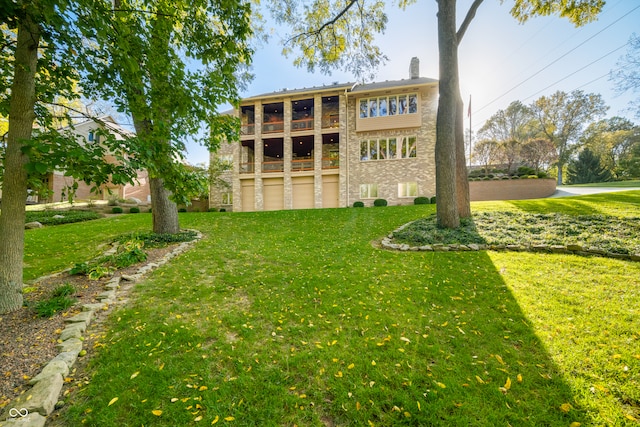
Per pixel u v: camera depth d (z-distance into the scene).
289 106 19.30
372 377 2.34
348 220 10.64
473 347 2.71
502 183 18.28
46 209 16.17
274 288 4.40
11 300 3.40
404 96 17.69
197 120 4.82
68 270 5.17
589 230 6.20
